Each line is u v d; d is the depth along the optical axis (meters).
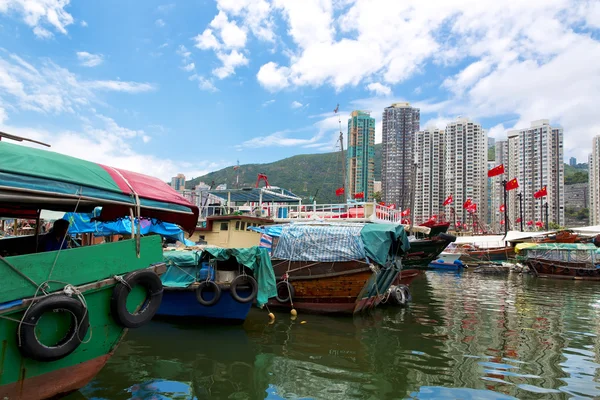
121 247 6.66
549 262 29.02
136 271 6.78
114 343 6.61
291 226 14.54
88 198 6.22
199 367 7.94
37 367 5.63
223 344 9.49
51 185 5.83
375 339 10.43
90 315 6.22
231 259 11.78
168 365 7.99
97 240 19.81
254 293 11.15
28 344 5.33
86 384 6.52
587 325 12.70
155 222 10.23
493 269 33.34
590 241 39.81
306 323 12.09
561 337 11.07
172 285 11.55
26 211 8.81
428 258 27.52
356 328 11.62
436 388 7.21
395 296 16.03
